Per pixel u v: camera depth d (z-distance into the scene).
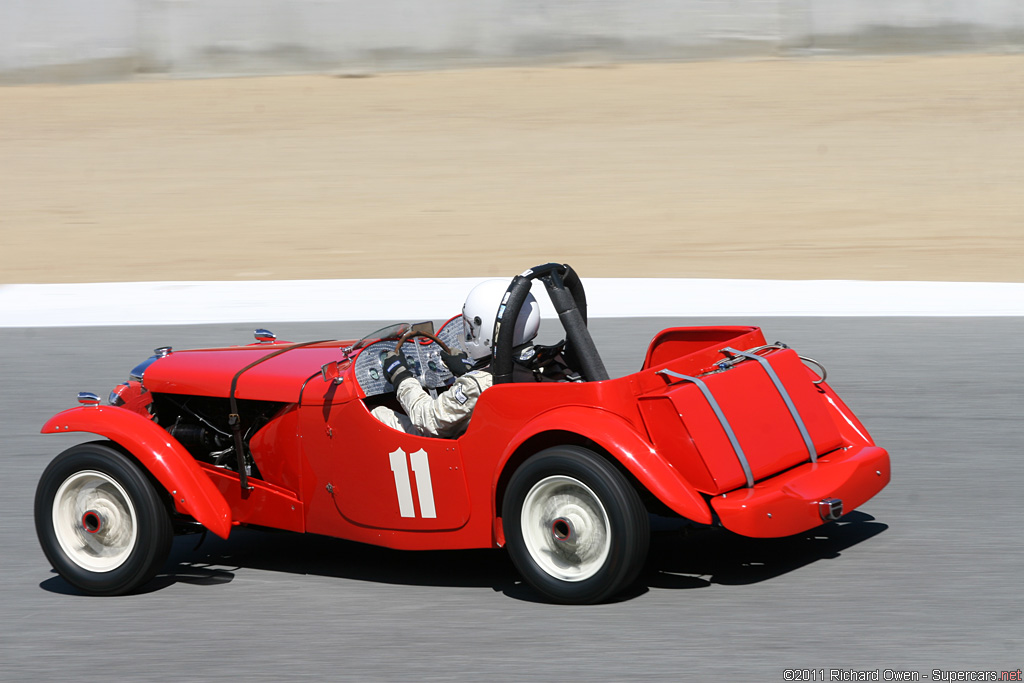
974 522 23.91
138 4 154.62
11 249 75.19
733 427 19.94
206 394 22.81
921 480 26.92
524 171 95.88
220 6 155.38
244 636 19.42
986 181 87.25
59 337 45.75
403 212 83.00
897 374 36.66
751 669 17.25
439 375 23.59
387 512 21.31
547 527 19.94
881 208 79.69
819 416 21.67
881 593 20.19
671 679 16.98
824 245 68.88
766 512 19.20
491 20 151.50
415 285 55.19
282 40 153.12
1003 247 66.75
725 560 22.17
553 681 17.06
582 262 65.25
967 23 145.88
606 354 39.41
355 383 21.41
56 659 18.70
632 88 128.38
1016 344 40.12
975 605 19.52
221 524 21.36
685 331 23.55
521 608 20.14
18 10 154.75
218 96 134.00
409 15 153.25
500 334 20.39
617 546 19.09
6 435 33.16
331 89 135.12
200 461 23.41
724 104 120.00
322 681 17.38
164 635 19.61
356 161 102.12
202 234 78.00
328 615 20.28
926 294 50.44
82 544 22.09
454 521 20.81
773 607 19.70
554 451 19.50
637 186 89.19
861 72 131.25
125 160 106.62
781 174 91.81
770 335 42.50
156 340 44.25
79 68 151.00
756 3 149.38
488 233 75.31
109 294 56.06
